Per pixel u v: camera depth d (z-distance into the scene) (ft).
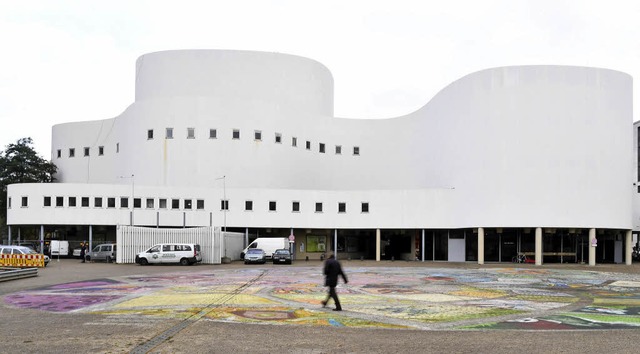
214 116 201.57
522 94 167.53
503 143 169.07
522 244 175.11
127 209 181.47
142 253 148.77
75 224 180.14
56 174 238.27
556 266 159.02
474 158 175.52
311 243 200.03
